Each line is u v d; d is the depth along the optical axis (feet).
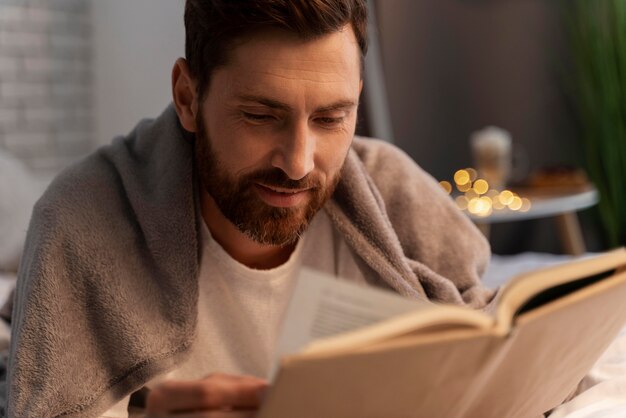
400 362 2.34
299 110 3.13
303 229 3.44
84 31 8.52
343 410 2.45
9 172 6.94
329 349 2.22
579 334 2.89
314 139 3.23
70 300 3.48
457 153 12.37
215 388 2.65
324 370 2.24
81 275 3.49
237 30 3.09
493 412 2.96
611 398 3.56
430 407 2.64
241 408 2.67
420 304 2.43
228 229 3.71
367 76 10.60
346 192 3.91
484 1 12.33
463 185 10.68
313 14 3.02
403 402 2.54
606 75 12.24
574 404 3.54
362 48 3.35
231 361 3.87
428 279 4.03
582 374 3.29
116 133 8.63
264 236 3.39
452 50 12.19
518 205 9.48
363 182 3.95
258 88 3.10
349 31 3.20
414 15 11.80
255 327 3.82
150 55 8.43
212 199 3.67
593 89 12.34
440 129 12.18
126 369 3.49
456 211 4.36
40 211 3.59
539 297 2.75
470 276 4.22
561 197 9.83
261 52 3.08
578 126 12.63
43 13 8.21
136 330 3.48
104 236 3.54
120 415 3.58
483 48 12.39
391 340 2.30
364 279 4.05
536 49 12.54
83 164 3.76
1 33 7.95
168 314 3.53
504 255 12.69
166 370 3.52
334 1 3.07
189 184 3.60
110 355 3.51
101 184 3.67
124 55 8.54
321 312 2.56
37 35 8.19
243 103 3.15
